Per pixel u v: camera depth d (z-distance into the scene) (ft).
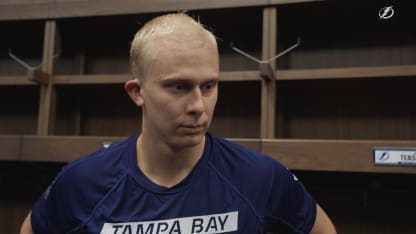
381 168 2.98
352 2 3.45
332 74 3.35
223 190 1.86
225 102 4.39
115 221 1.80
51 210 2.07
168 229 1.76
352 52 4.05
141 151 1.93
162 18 1.66
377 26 4.00
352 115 4.02
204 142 1.97
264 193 1.92
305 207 2.14
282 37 4.21
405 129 3.85
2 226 4.76
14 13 4.03
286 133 4.17
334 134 4.05
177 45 1.51
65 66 4.76
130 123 4.62
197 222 1.79
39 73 3.77
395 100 3.92
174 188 1.83
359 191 3.93
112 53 4.72
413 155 2.91
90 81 3.90
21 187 4.77
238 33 4.36
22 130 4.80
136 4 3.74
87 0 3.87
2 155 3.70
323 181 3.98
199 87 1.56
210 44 1.57
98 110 4.71
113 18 3.97
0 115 4.88
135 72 1.70
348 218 3.96
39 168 4.56
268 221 1.96
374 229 3.88
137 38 1.69
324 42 4.14
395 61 3.91
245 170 1.93
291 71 3.46
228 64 4.37
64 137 3.60
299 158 3.14
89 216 1.87
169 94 1.55
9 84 4.03
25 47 4.90
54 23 4.00
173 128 1.59
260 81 3.59
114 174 1.90
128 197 1.84
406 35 3.91
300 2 3.41
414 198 3.78
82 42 4.74
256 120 4.27
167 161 1.80
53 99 3.98
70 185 1.95
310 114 4.15
